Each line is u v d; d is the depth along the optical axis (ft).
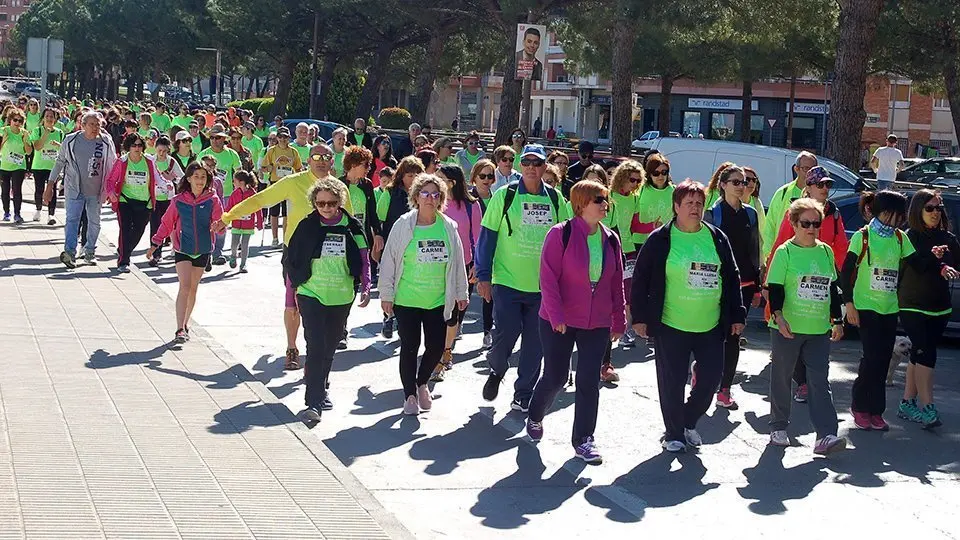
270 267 56.95
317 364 28.53
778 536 21.36
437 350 29.43
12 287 41.88
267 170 63.16
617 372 36.19
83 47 316.40
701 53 137.69
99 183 48.49
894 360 35.19
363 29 167.02
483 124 297.53
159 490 20.03
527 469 25.08
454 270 29.04
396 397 31.35
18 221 63.26
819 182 34.01
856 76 75.87
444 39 153.99
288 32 169.68
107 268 48.93
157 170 53.62
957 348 44.11
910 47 108.27
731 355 31.99
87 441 22.71
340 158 57.41
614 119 99.86
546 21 125.70
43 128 63.87
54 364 29.68
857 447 28.53
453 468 24.94
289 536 18.25
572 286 25.75
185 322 34.47
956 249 30.71
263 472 21.67
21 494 19.12
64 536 17.26
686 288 26.14
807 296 27.43
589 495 23.41
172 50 274.16
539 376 31.81
